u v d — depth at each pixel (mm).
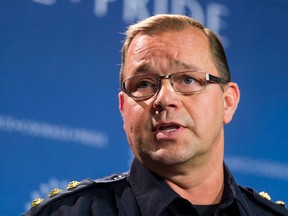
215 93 2488
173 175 2475
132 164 2562
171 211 2412
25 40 4188
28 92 4141
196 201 2514
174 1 4566
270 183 4621
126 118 2514
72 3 4355
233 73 4719
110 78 4363
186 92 2422
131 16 4492
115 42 4422
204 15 4652
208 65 2531
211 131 2439
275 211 2693
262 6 4863
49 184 4113
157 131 2389
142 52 2502
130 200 2453
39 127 4133
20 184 4055
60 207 2416
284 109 4777
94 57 4348
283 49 4867
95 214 2393
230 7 4758
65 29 4305
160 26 2564
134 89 2482
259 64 4793
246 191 2719
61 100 4211
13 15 4188
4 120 4055
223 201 2539
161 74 2447
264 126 4707
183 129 2383
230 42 4734
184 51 2484
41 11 4262
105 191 2506
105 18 4426
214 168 2529
